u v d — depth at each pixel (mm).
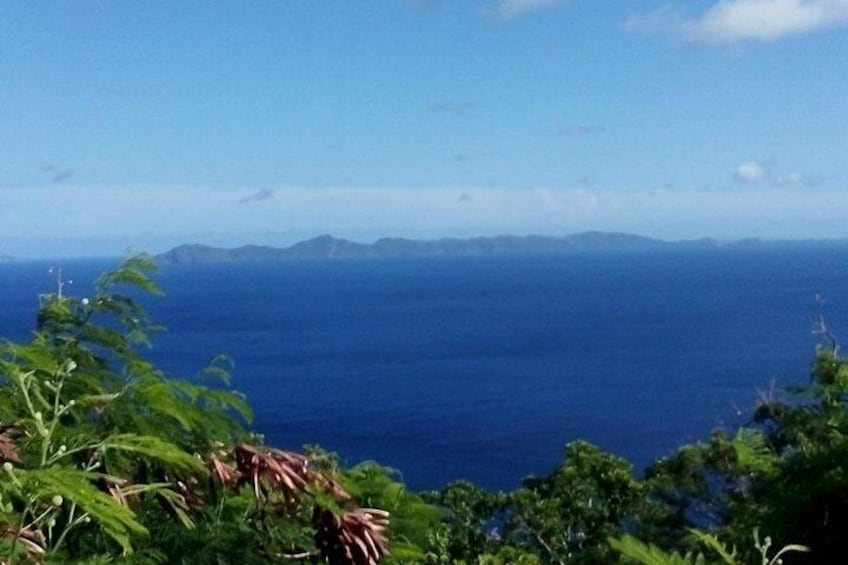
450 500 20031
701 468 16688
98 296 2898
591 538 19094
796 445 3783
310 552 2838
